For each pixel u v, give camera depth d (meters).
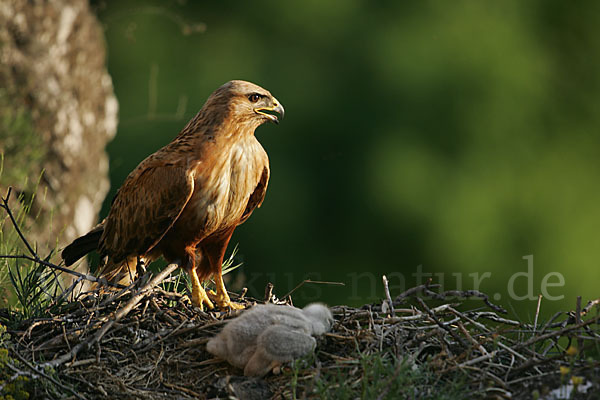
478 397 5.29
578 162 17.88
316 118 17.62
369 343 5.82
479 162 17.61
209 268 7.78
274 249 16.97
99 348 5.78
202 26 15.24
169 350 6.03
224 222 7.49
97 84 11.01
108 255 7.74
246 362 5.77
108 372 5.68
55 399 5.44
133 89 17.89
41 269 7.11
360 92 17.84
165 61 18.23
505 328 6.27
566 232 17.39
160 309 6.44
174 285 7.75
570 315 6.01
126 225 7.47
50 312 6.61
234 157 7.32
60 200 9.92
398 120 17.72
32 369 5.26
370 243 17.22
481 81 17.91
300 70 18.02
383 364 5.51
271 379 5.71
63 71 10.35
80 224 10.23
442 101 17.80
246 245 16.80
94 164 10.78
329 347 5.95
